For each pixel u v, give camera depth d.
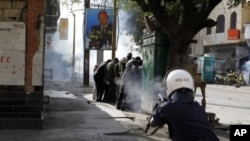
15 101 9.47
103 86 17.41
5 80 9.45
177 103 4.20
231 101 21.64
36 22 9.50
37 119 9.42
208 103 19.92
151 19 12.92
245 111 16.55
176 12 11.43
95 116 11.71
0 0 9.40
